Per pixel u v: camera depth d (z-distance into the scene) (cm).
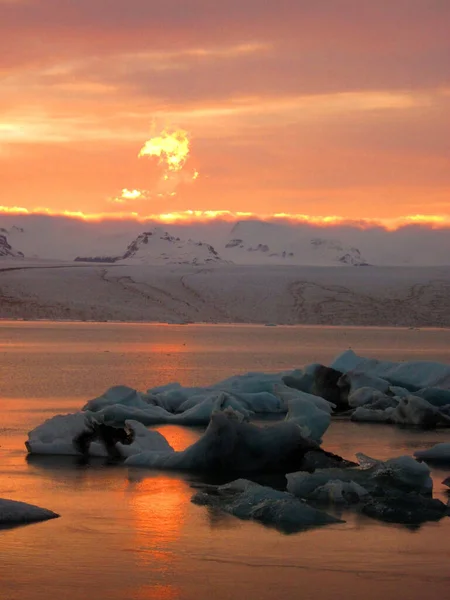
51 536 1252
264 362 5584
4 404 2856
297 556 1177
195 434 2252
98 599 1010
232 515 1383
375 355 6812
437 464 1867
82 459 1869
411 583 1079
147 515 1378
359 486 1506
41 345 7369
